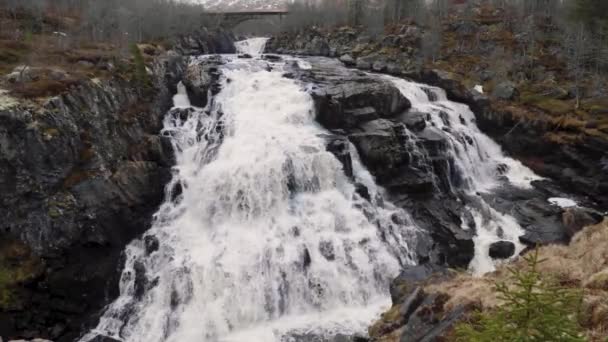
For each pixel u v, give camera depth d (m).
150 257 26.73
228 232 27.70
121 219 27.84
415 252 27.62
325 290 25.02
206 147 33.34
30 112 26.11
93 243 26.30
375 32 66.12
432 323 13.95
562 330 7.15
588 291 13.04
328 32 72.06
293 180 29.91
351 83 39.66
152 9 65.44
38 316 23.83
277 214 28.53
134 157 30.98
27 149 25.36
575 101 42.97
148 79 36.50
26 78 28.98
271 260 25.42
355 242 27.05
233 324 23.55
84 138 28.67
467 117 43.03
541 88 45.75
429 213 30.02
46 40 41.78
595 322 11.13
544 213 31.36
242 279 24.62
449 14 68.81
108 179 28.38
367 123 35.25
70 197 26.30
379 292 25.81
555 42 55.44
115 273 26.23
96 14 55.25
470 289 14.80
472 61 54.03
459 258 27.61
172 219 29.09
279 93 38.19
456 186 35.03
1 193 24.27
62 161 26.81
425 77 50.12
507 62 51.66
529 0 64.56
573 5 56.16
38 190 25.39
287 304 24.55
